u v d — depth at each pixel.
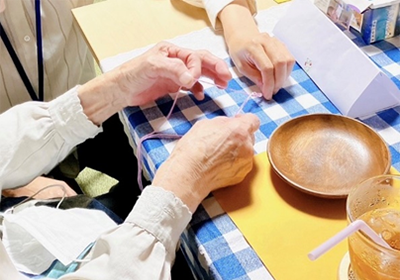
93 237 0.77
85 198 0.96
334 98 0.86
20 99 1.29
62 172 1.33
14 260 0.77
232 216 0.69
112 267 0.63
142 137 0.83
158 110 0.89
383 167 0.69
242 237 0.66
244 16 1.02
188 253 0.74
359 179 0.70
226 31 1.01
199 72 0.88
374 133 0.74
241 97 0.90
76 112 0.87
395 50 0.96
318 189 0.69
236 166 0.71
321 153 0.74
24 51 1.23
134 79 0.87
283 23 0.99
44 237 0.76
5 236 0.79
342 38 0.86
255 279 0.61
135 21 1.10
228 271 0.62
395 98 0.83
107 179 1.68
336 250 0.62
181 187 0.68
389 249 0.50
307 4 0.94
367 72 0.80
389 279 0.52
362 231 0.51
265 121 0.84
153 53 0.88
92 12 1.13
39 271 0.75
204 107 0.88
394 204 0.60
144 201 0.67
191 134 0.74
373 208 0.59
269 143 0.75
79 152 1.33
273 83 0.88
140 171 0.88
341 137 0.76
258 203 0.70
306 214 0.68
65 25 1.28
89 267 0.65
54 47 1.28
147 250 0.64
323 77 0.89
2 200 0.93
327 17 0.94
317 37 0.91
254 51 0.90
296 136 0.77
